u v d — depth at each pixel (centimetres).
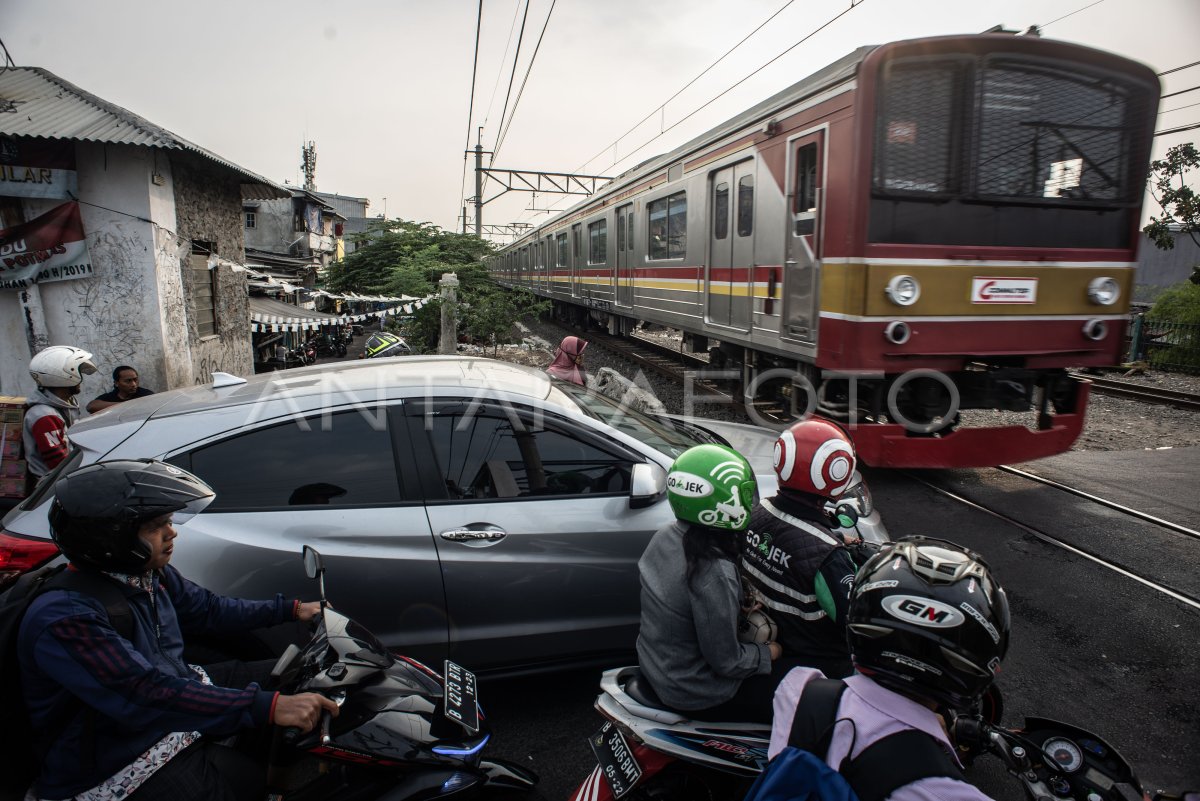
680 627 199
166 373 811
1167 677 334
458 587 296
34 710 171
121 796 180
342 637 230
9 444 429
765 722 206
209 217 1000
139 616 187
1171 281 2616
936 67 538
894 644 126
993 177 552
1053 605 403
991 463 580
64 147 750
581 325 1973
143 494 179
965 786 115
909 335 552
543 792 271
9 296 765
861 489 361
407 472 302
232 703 179
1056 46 546
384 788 217
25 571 258
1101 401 993
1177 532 496
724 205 843
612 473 322
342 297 1289
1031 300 570
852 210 550
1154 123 580
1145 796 150
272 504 289
